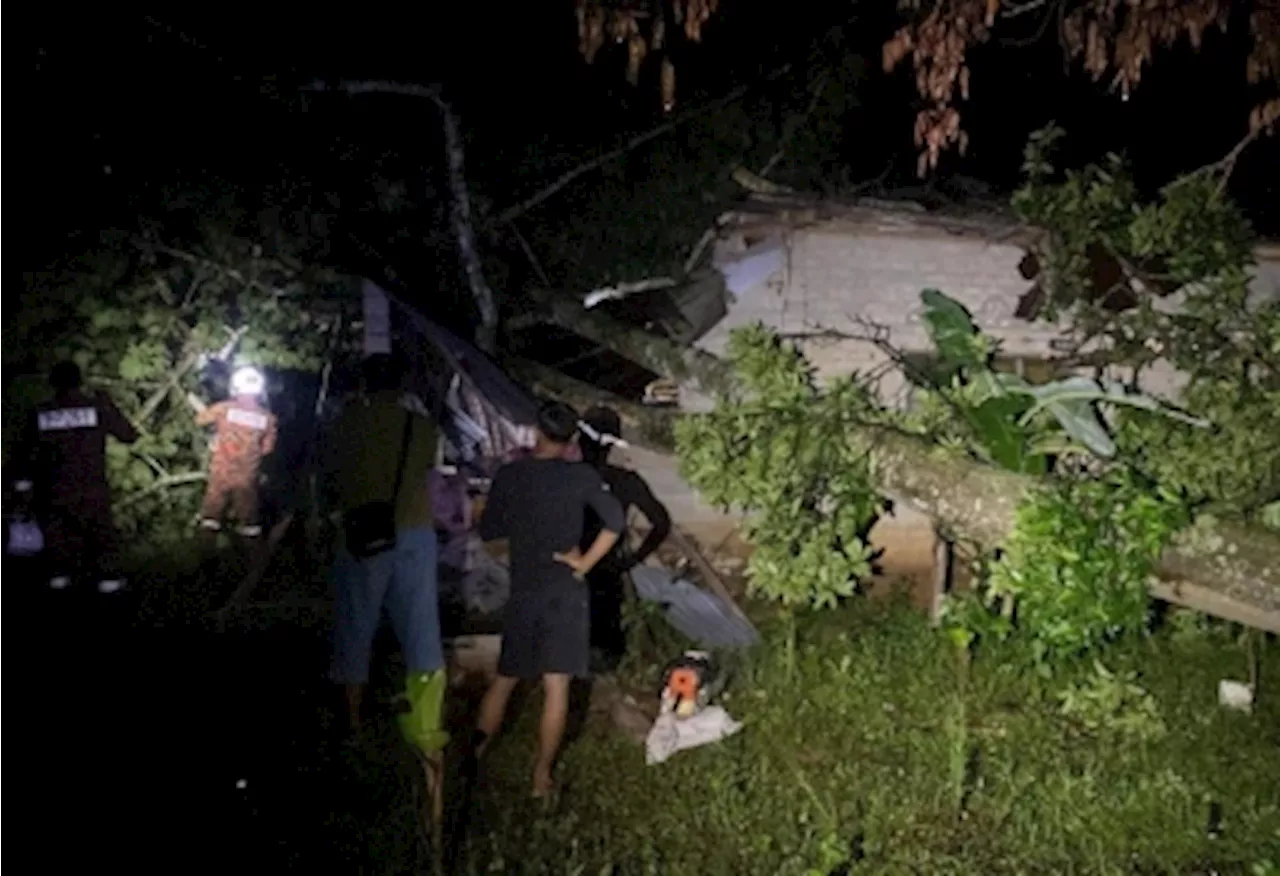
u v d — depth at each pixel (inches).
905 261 394.6
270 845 222.4
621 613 315.6
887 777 253.3
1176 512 221.5
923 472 248.8
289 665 302.0
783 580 265.3
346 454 255.6
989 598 272.7
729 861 222.4
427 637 260.5
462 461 378.6
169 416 408.2
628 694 292.7
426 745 203.2
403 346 382.9
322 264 405.1
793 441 259.8
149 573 364.2
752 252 394.0
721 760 257.4
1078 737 277.4
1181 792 249.8
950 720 267.0
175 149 399.9
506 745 264.1
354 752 254.2
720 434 268.7
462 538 358.3
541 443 243.8
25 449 345.1
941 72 231.3
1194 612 337.1
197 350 401.7
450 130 378.6
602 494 239.5
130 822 230.2
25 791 241.3
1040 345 399.9
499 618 325.7
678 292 395.5
